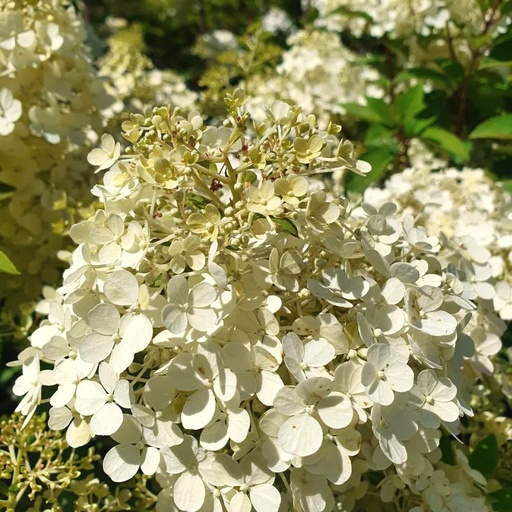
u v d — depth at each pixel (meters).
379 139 0.49
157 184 0.24
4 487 0.28
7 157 0.40
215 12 0.93
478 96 0.52
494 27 0.50
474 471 0.28
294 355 0.22
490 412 0.35
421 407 0.23
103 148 0.27
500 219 0.40
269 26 0.94
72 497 0.32
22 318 0.37
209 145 0.27
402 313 0.24
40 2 0.39
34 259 0.41
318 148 0.24
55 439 0.29
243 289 0.24
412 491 0.26
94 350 0.23
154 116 0.24
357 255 0.26
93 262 0.25
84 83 0.42
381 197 0.41
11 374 0.42
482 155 0.54
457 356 0.27
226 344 0.23
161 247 0.25
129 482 0.31
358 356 0.24
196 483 0.22
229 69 0.67
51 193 0.41
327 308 0.24
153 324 0.23
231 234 0.24
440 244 0.31
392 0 0.52
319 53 0.56
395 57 0.62
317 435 0.21
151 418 0.23
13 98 0.38
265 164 0.24
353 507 0.28
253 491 0.22
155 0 0.94
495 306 0.34
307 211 0.25
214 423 0.22
